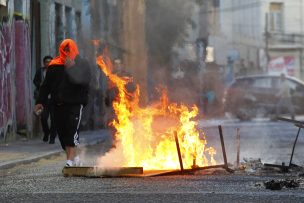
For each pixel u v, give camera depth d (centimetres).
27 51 3284
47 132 3105
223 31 8869
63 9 3922
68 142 1920
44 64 3109
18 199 1445
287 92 5844
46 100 1955
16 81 3216
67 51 1923
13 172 1997
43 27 3588
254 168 1902
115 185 1627
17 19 3216
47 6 3584
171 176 1770
